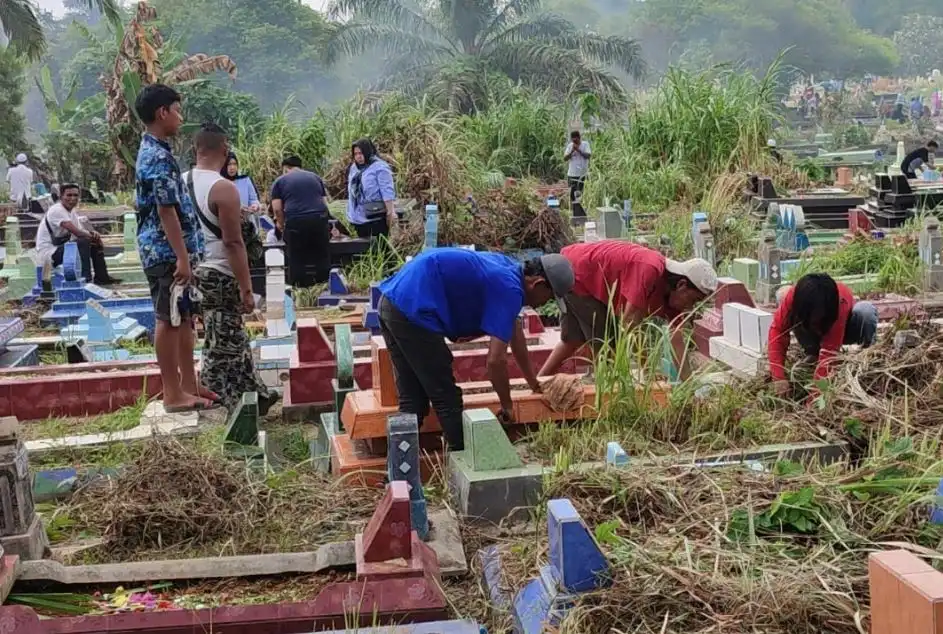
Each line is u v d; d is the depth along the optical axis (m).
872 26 83.44
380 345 5.62
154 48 24.02
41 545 4.45
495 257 5.26
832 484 4.51
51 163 29.16
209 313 6.93
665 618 3.51
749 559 3.87
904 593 2.77
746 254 13.16
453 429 5.26
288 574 4.14
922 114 50.78
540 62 35.62
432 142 15.93
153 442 5.06
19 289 12.35
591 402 5.75
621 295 6.21
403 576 3.88
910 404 5.80
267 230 13.30
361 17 38.69
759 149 19.05
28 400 6.93
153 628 3.72
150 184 6.27
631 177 18.55
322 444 6.46
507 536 4.73
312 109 48.03
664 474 4.77
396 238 12.39
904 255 10.97
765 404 5.98
